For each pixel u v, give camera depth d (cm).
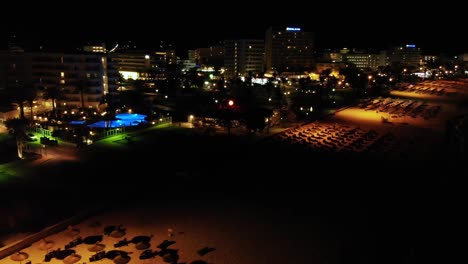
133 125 10012
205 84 18812
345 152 8556
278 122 11125
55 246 4400
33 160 7231
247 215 5322
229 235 4775
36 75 12275
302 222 5162
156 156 7794
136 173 6738
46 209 5262
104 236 4650
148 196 5869
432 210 5634
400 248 4572
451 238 4828
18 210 5212
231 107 11231
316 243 4647
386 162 7888
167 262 4134
